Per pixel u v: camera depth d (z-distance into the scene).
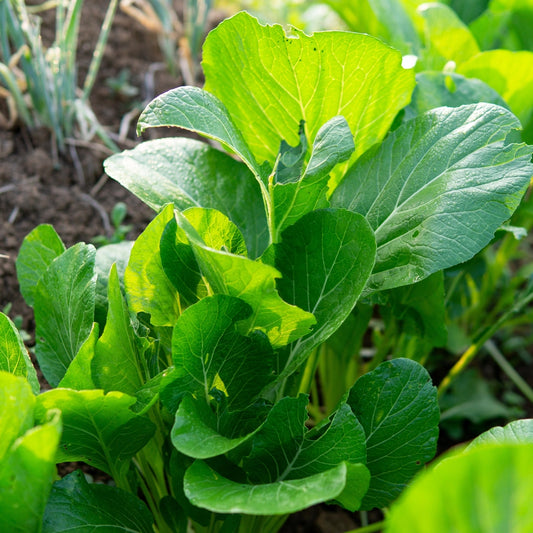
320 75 0.94
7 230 1.15
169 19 1.36
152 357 0.92
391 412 0.90
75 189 1.21
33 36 1.19
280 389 0.94
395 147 0.95
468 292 1.22
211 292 0.91
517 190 0.89
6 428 0.82
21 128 1.22
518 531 0.72
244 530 0.94
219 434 0.87
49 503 0.85
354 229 0.88
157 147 0.99
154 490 0.96
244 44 0.94
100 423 0.86
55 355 0.94
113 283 0.86
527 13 1.27
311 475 0.86
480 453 0.71
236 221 0.99
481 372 1.30
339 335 1.03
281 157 0.99
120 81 1.32
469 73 1.10
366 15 1.26
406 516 0.72
